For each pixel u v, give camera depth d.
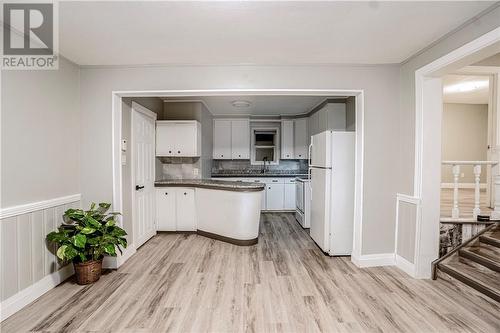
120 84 2.96
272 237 4.20
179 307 2.17
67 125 2.76
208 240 4.02
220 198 3.94
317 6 1.81
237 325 1.93
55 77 2.58
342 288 2.50
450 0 1.75
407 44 2.44
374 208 3.01
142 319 2.00
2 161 2.01
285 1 1.76
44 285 2.39
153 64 2.90
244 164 6.68
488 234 2.95
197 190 4.26
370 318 2.02
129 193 3.35
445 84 5.18
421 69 2.62
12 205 2.09
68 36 2.24
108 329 1.88
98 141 2.97
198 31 2.17
